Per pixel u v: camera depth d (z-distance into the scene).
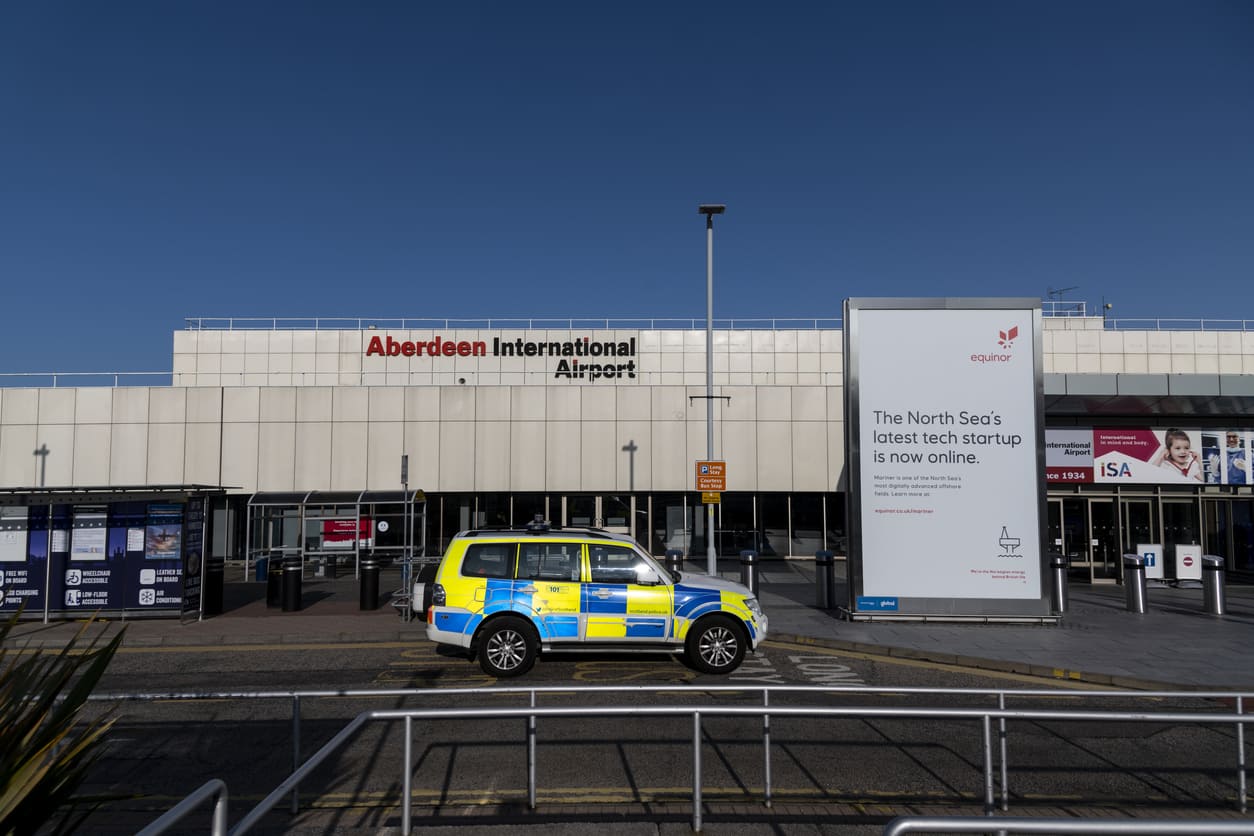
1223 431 23.64
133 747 7.22
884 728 7.86
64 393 27.38
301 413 27.64
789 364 35.94
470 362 35.78
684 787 6.11
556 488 27.72
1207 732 7.85
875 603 14.42
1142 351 35.59
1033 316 14.60
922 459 14.55
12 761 3.21
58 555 14.96
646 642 10.44
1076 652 11.85
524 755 6.91
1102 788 6.15
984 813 5.50
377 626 14.35
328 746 4.32
